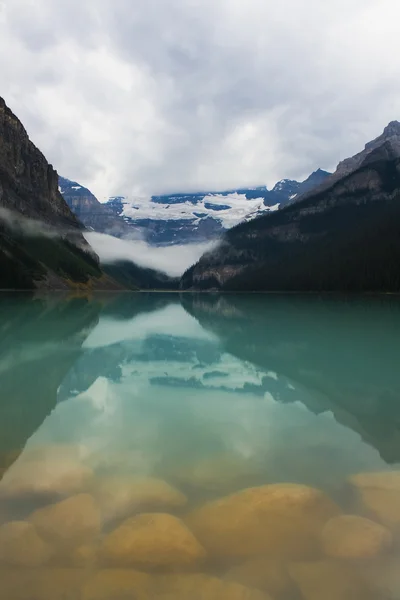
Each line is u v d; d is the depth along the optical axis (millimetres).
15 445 9000
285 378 16234
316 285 149250
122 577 4496
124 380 15867
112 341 26969
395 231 168500
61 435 9719
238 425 10492
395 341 26734
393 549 4988
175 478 7340
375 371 17344
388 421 10727
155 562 4758
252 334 31125
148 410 11930
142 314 54438
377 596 4262
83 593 4262
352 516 5652
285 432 9953
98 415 11383
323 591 4324
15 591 4293
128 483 7012
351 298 99438
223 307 72875
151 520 5492
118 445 9062
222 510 5906
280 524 5562
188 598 4195
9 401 12750
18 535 5281
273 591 4324
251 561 4816
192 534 5289
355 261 146875
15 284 133375
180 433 9922
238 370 17734
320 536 5289
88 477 7316
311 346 24812
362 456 8359
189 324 40125
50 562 4758
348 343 25891
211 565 4738
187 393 14008
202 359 20531
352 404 12406
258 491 6383
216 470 7703
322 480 7188
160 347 24641
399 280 117250
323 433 9820
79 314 51094
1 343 25172
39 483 6996
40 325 36156
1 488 6789
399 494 6375
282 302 88312
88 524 5594
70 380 15766
